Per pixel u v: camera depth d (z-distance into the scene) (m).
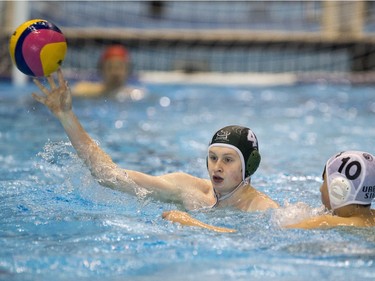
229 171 16.66
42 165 22.75
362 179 15.22
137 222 15.67
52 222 15.55
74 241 14.01
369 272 12.27
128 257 12.98
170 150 28.41
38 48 16.45
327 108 41.94
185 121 36.62
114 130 33.09
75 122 17.31
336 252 13.43
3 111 36.94
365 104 43.50
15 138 29.19
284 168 24.92
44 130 31.36
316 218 15.34
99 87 47.28
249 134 16.97
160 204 17.77
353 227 14.97
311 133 33.03
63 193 18.66
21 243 13.83
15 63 16.84
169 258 12.95
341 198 15.36
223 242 14.02
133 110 40.53
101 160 17.48
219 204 17.30
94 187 18.14
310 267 12.55
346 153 15.72
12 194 18.64
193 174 23.77
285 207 16.56
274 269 12.38
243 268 12.43
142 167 24.73
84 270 12.24
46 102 17.06
